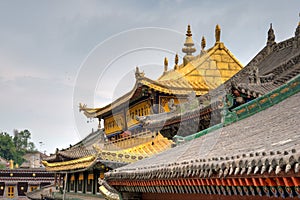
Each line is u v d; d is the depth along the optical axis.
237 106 20.94
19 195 87.31
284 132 12.62
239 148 12.80
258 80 23.77
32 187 87.81
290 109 16.94
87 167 34.25
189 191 13.66
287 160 8.36
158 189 15.73
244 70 33.47
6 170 87.38
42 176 88.50
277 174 8.73
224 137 17.23
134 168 17.09
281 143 10.66
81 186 43.41
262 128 15.45
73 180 46.97
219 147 15.02
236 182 10.38
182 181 12.91
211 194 12.73
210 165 11.02
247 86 21.72
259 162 9.21
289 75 24.89
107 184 20.70
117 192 19.81
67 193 47.97
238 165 9.93
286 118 15.29
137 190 17.81
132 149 28.25
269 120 16.56
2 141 148.75
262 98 20.39
